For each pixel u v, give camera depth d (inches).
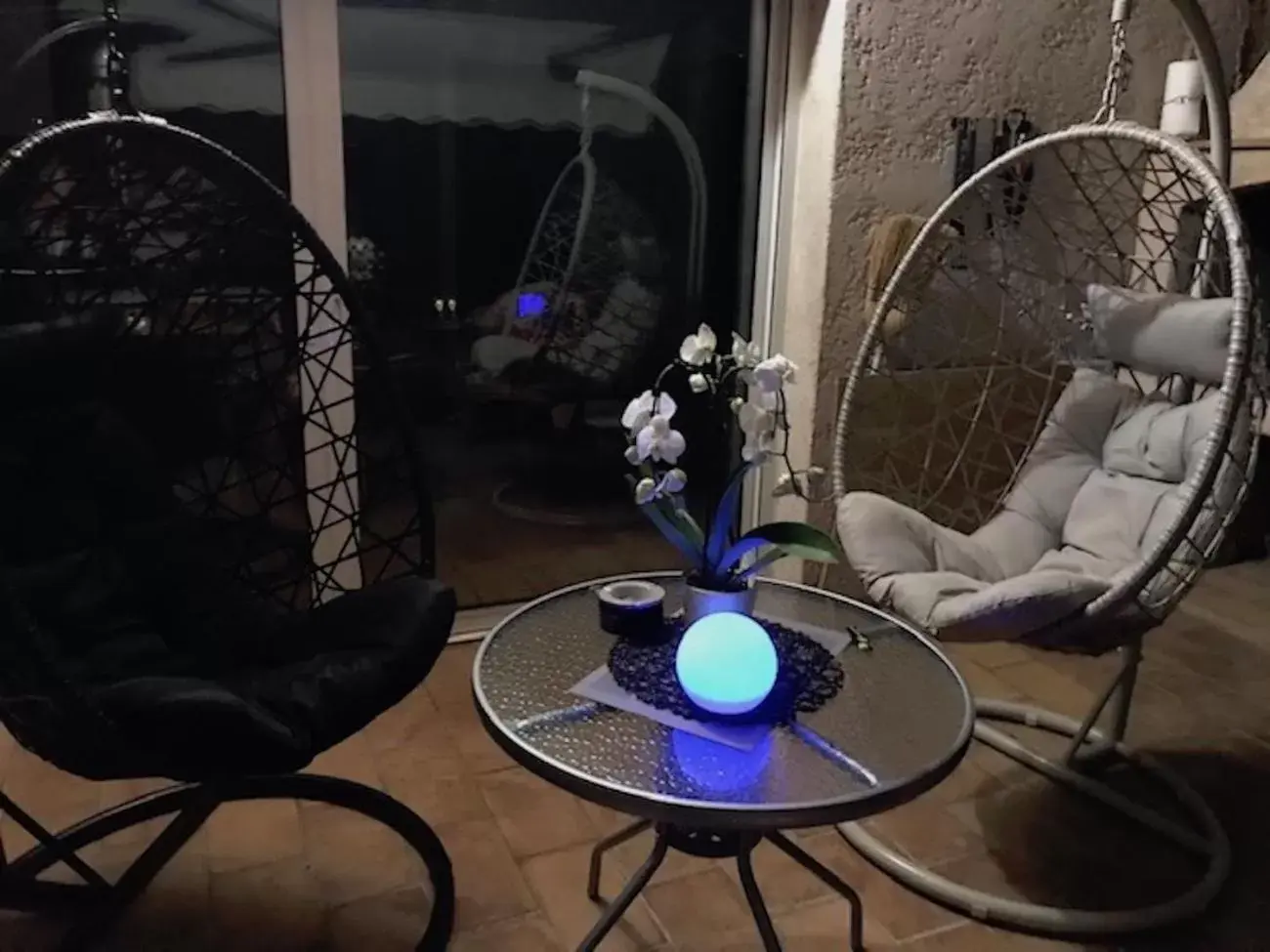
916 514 89.6
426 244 111.6
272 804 83.0
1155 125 128.3
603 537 135.2
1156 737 96.6
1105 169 109.5
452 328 117.6
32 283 71.3
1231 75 132.7
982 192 99.9
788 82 114.7
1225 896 74.2
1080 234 118.6
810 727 58.9
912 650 69.2
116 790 84.7
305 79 96.0
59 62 92.0
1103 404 95.0
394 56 104.5
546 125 114.2
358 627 70.7
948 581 79.7
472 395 122.9
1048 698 103.3
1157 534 83.4
